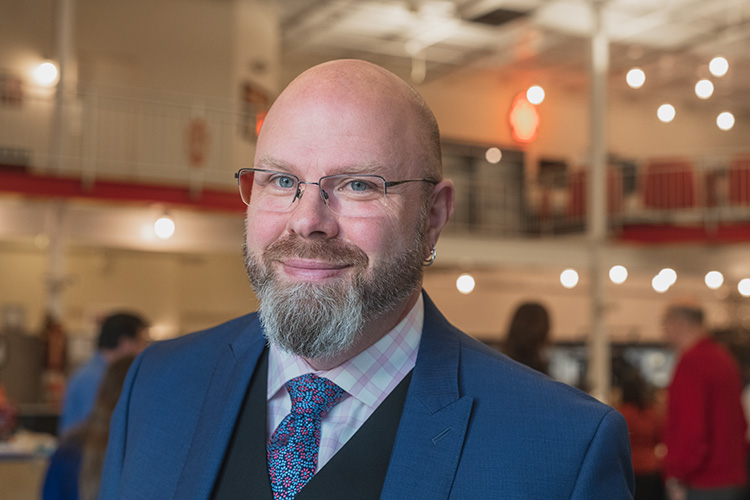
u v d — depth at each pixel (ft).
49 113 33.55
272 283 3.60
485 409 3.66
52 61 34.04
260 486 3.71
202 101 36.50
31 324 37.24
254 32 38.70
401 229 3.60
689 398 13.44
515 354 12.12
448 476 3.51
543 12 39.88
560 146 52.21
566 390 3.76
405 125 3.68
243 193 3.94
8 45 33.24
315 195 3.52
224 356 4.24
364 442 3.67
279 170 3.64
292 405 3.79
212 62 37.04
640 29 42.24
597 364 37.35
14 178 27.35
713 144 56.49
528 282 50.88
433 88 49.39
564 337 50.96
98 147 34.86
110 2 35.83
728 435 13.44
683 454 13.43
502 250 36.40
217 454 3.84
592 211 38.55
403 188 3.62
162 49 36.40
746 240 37.35
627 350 43.11
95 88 32.65
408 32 42.55
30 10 33.86
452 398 3.70
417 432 3.62
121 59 36.01
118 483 4.26
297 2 39.06
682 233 38.09
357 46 44.50
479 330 49.14
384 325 3.74
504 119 50.90
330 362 3.72
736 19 40.73
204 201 30.35
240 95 37.42
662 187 40.78
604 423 3.55
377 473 3.61
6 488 13.58
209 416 4.00
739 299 42.88
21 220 27.99
